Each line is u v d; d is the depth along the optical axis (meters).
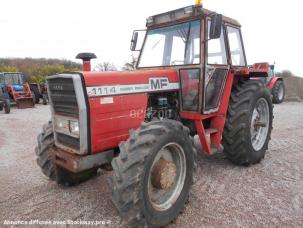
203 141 3.60
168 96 3.54
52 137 3.27
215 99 3.77
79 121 2.60
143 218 2.42
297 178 3.67
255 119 4.34
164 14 3.81
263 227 2.57
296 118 8.38
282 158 4.51
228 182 3.54
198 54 3.49
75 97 2.60
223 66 3.79
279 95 12.93
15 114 10.48
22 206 2.98
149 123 2.67
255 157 4.11
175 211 2.70
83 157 2.70
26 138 6.14
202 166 4.13
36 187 3.46
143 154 2.40
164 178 2.58
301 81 16.78
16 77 14.86
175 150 2.79
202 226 2.61
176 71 3.55
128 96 2.92
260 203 3.00
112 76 2.81
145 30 4.15
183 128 2.82
